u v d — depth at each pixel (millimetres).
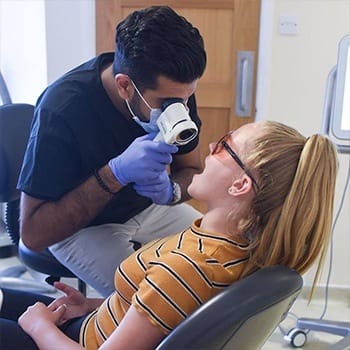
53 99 1270
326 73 2270
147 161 1131
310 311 2305
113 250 1396
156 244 1002
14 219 1820
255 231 909
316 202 875
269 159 890
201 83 2375
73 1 2285
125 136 1344
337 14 2205
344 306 2367
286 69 2283
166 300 854
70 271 1587
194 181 993
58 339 1007
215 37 2332
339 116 1782
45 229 1240
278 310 835
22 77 2600
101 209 1293
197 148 1537
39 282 2303
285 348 1989
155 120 1178
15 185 1725
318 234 893
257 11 2289
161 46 1091
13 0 2492
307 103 2311
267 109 2330
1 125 1693
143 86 1144
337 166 909
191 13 2314
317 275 955
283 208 879
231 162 931
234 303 764
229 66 2355
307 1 2197
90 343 1025
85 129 1283
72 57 2348
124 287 973
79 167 1304
